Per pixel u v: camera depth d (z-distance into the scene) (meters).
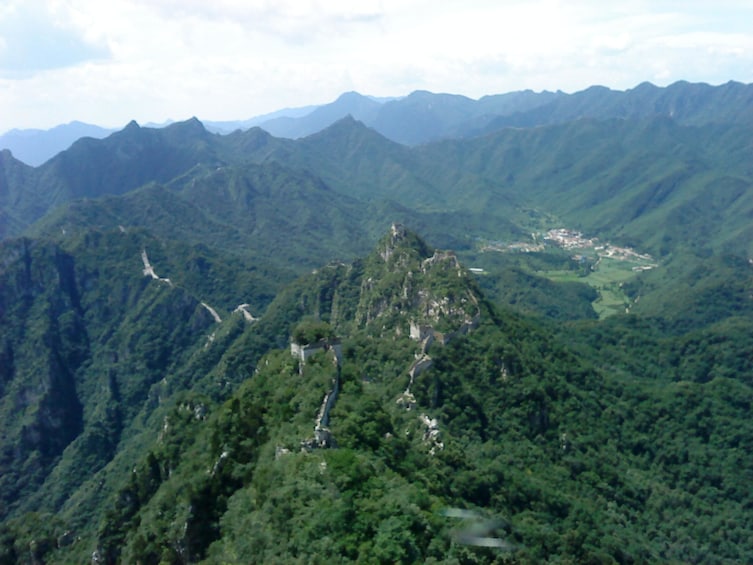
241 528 89.75
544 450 140.88
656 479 152.62
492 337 164.62
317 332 138.00
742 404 183.25
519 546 98.50
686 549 127.56
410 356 154.12
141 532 108.12
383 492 89.88
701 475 155.75
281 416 112.31
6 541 142.62
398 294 199.25
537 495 119.38
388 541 79.75
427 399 138.12
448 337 159.50
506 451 133.50
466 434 133.75
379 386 147.50
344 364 129.62
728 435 168.88
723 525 137.75
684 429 170.62
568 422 154.75
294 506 85.69
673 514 138.62
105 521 123.00
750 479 155.00
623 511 133.00
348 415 111.00
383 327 188.75
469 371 152.12
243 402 122.44
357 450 101.56
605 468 143.88
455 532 88.75
